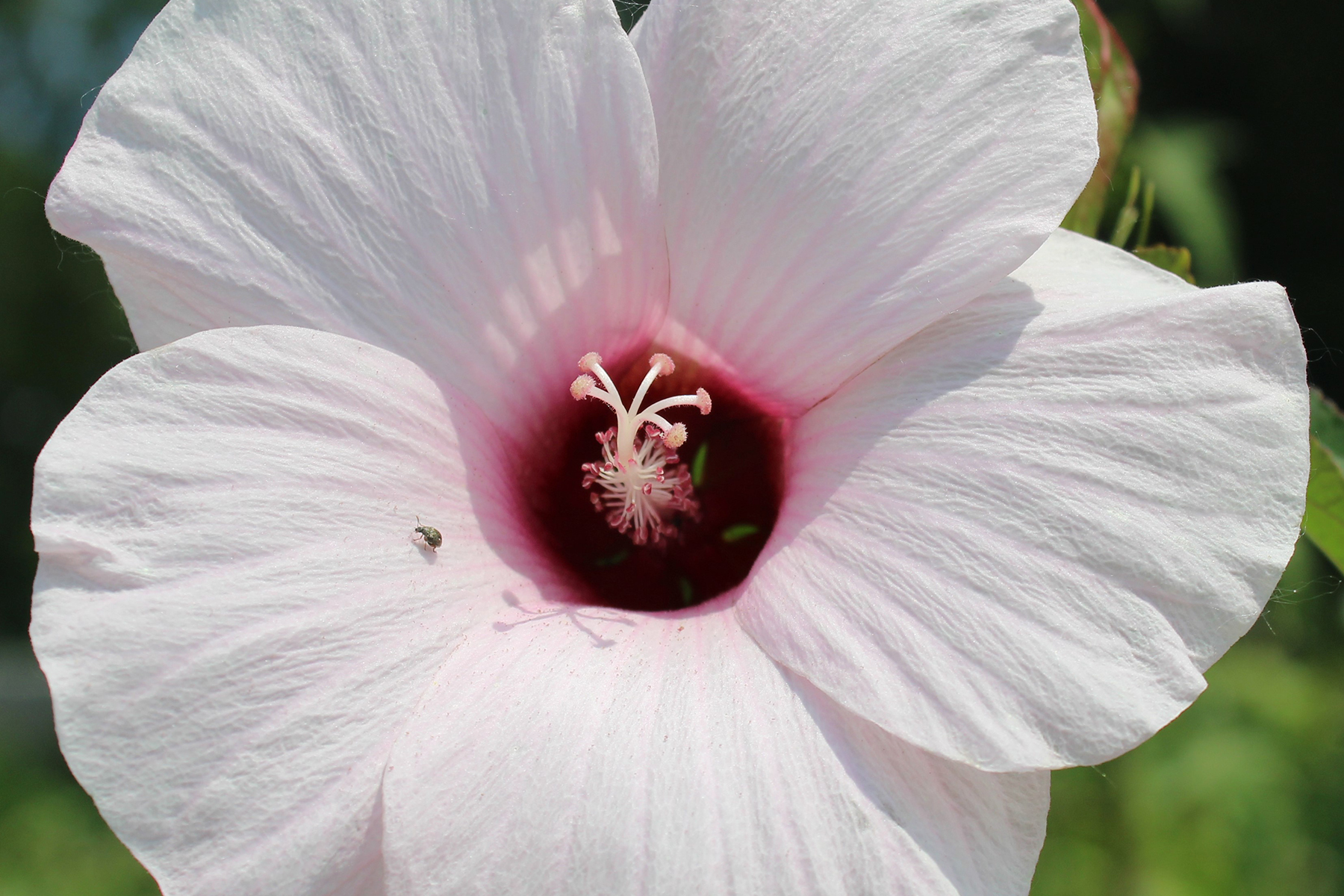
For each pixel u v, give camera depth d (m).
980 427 0.29
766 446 0.33
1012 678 0.27
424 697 0.28
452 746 0.28
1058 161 0.28
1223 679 0.66
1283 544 0.27
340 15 0.29
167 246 0.29
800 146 0.29
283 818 0.27
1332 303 0.94
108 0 1.17
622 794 0.27
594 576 0.33
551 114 0.29
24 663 1.16
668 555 0.34
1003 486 0.28
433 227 0.29
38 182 1.25
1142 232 0.34
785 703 0.28
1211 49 0.91
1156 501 0.28
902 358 0.29
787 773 0.28
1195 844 0.59
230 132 0.29
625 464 0.32
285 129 0.29
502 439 0.31
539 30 0.29
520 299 0.30
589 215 0.30
